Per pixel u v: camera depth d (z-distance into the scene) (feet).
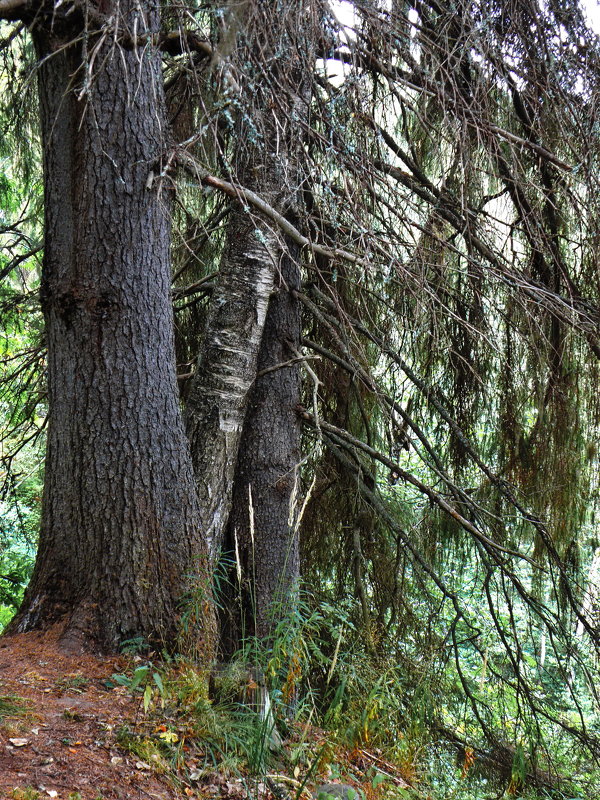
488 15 18.04
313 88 15.51
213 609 15.67
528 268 21.49
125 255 14.93
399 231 20.04
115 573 14.67
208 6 12.71
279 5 13.10
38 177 23.54
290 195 17.28
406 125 20.83
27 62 21.20
